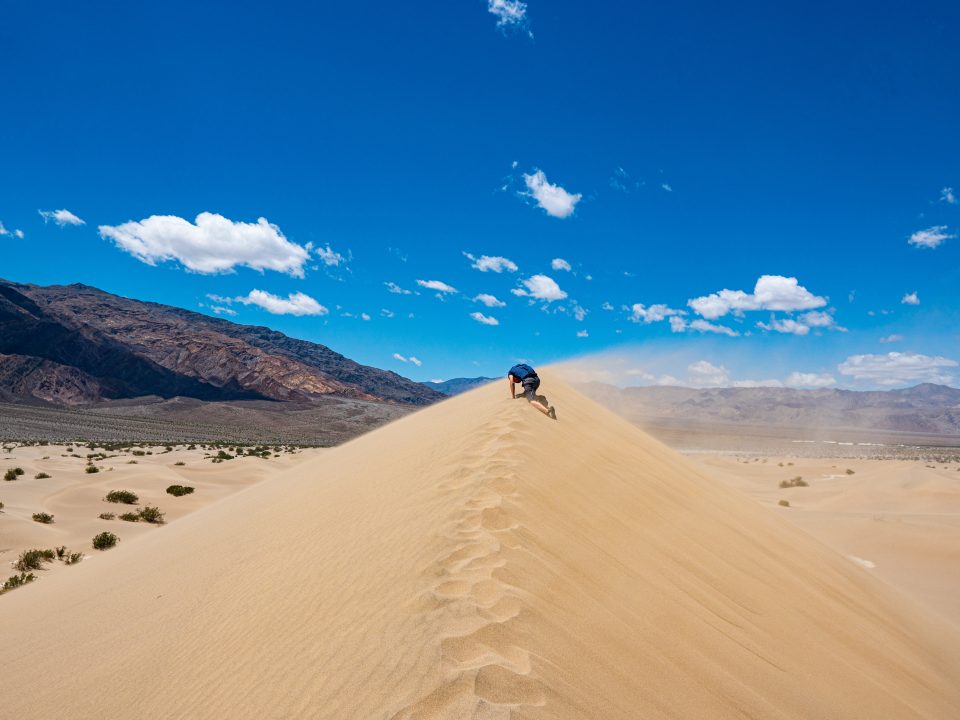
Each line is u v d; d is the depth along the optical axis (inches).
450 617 134.1
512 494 209.2
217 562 254.7
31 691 178.7
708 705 142.7
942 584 608.4
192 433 5787.4
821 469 2199.8
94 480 1378.0
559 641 135.6
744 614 210.5
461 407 462.9
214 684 145.6
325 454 595.2
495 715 102.3
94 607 259.6
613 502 251.1
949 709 226.7
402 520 209.3
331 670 128.9
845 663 215.0
